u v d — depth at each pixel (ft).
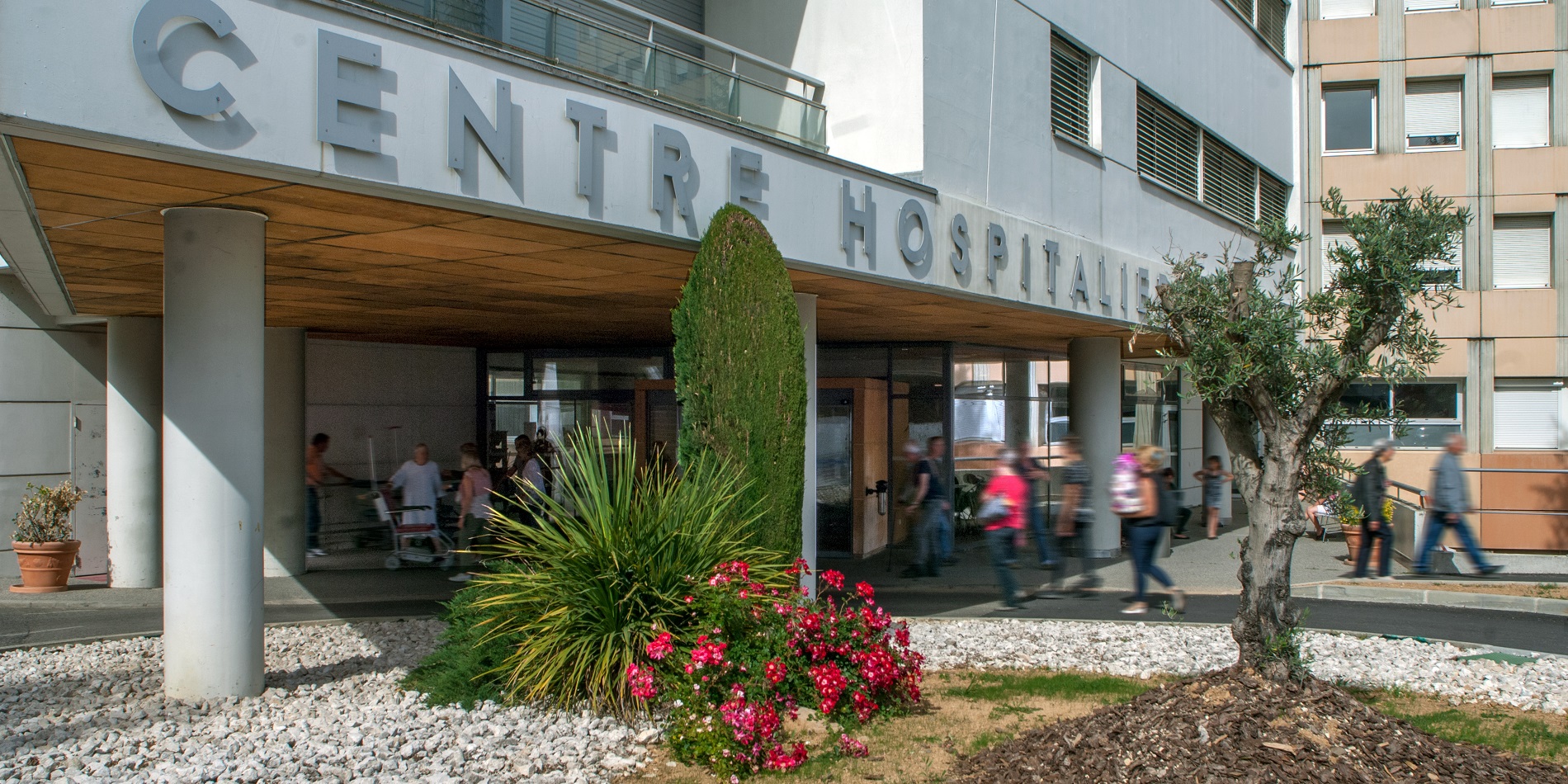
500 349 62.03
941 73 35.65
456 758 19.17
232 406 22.97
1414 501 81.00
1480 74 81.92
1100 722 19.40
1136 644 32.30
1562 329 79.97
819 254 30.19
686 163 26.45
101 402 49.44
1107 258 45.55
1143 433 72.79
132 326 44.37
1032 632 34.14
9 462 46.42
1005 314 41.45
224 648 23.25
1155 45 52.60
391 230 24.75
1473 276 81.61
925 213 34.01
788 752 19.90
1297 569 51.31
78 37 16.25
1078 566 52.34
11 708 23.34
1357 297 21.13
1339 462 21.40
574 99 23.66
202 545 22.97
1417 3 83.30
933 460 47.32
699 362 27.14
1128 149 49.11
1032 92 41.34
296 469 48.26
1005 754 19.69
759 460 26.86
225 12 17.90
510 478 50.83
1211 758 17.51
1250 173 67.51
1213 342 21.06
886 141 35.19
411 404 60.08
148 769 18.42
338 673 27.43
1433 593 42.24
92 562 48.96
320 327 49.29
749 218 27.43
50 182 19.75
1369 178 83.82
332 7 19.36
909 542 51.42
